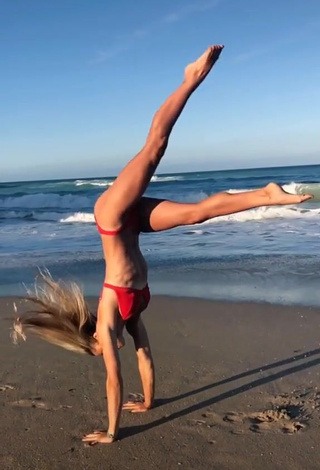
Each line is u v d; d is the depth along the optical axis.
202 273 10.62
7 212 25.55
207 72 3.68
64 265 12.05
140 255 4.30
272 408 4.57
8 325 7.49
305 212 19.22
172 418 4.51
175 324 7.28
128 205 3.95
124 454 3.96
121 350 6.29
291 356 5.80
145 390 4.67
